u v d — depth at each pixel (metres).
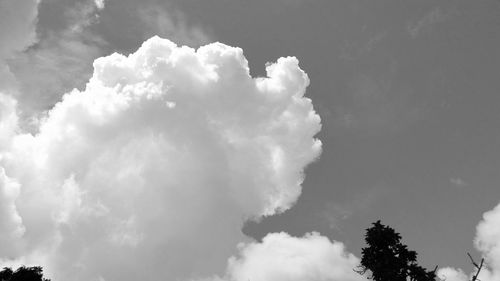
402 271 32.09
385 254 32.72
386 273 31.75
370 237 33.69
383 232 33.41
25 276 39.84
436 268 32.19
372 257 33.25
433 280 31.45
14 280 39.38
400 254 32.72
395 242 33.16
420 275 31.50
